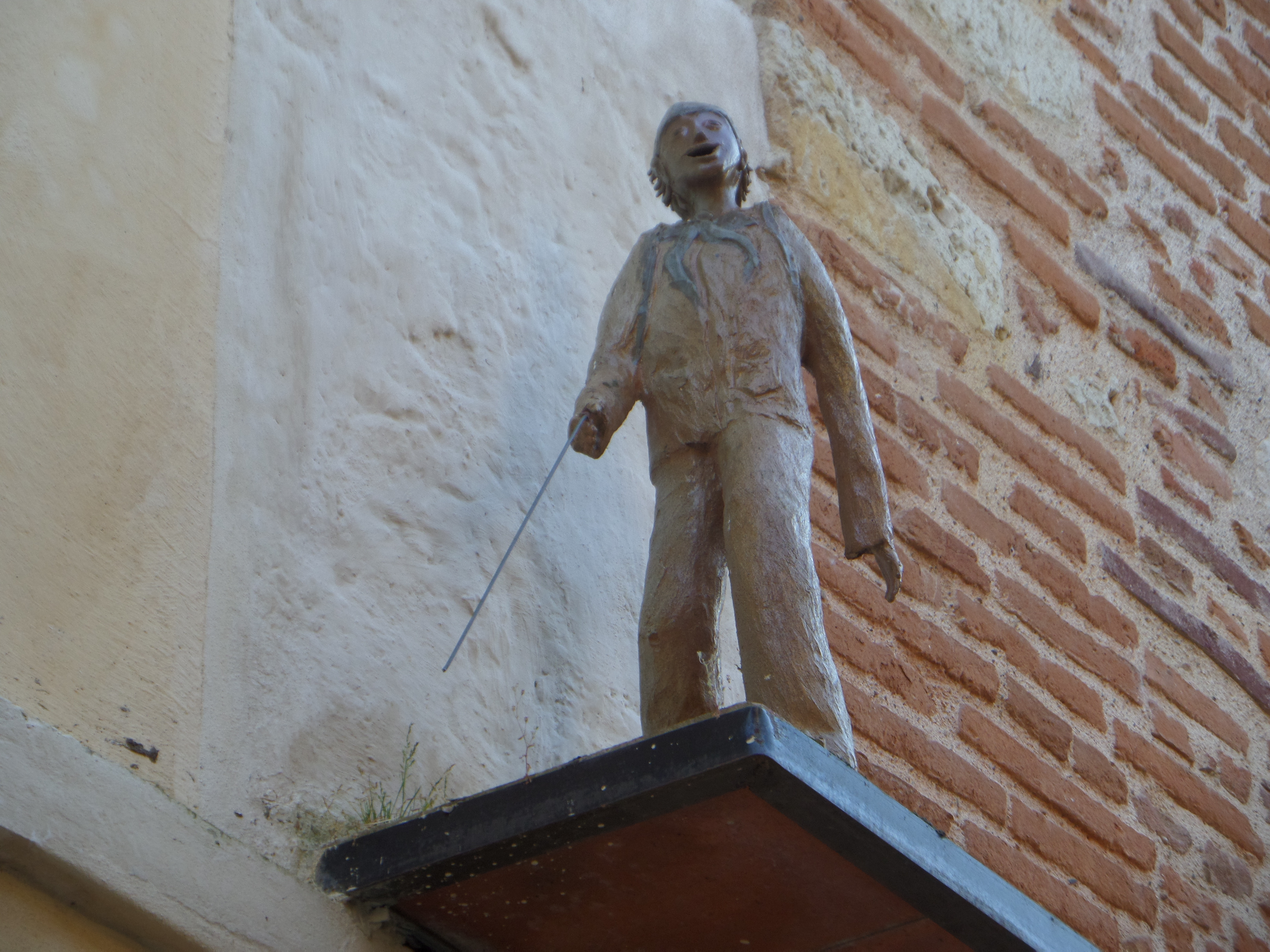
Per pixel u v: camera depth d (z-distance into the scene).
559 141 4.03
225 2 3.35
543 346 3.72
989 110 5.46
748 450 2.87
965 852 2.69
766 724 2.44
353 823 2.82
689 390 2.96
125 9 3.12
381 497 3.22
